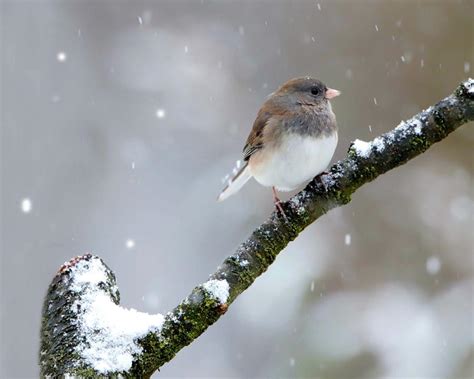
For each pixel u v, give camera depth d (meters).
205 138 15.80
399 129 4.11
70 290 3.38
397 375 10.03
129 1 16.73
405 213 11.80
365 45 12.67
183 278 14.31
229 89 15.74
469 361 9.91
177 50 16.38
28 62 15.73
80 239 14.48
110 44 16.47
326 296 11.36
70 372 3.05
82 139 15.50
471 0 12.10
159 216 15.02
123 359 3.12
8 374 12.84
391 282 11.29
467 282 11.01
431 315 10.63
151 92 16.19
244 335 12.48
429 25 12.29
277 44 14.69
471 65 11.84
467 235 11.43
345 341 10.52
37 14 16.27
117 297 3.52
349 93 12.31
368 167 4.11
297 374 10.38
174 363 13.23
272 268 11.98
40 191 14.64
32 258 13.98
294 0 14.61
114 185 15.24
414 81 12.10
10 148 14.90
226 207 14.59
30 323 13.47
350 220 11.93
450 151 11.98
